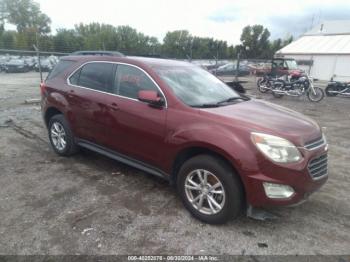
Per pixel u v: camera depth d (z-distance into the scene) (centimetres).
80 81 491
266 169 305
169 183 410
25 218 346
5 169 480
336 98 1599
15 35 4116
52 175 461
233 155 311
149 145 390
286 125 338
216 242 314
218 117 341
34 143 612
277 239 322
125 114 410
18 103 1095
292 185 308
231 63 3259
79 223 339
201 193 344
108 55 480
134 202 388
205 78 459
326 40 4144
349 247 314
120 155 439
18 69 2809
